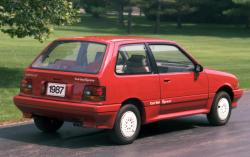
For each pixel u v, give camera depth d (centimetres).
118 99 955
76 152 914
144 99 1002
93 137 1034
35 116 1034
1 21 1819
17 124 1151
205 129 1136
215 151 939
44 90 986
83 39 1012
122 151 927
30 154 894
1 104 1389
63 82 963
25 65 2428
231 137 1059
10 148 934
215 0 8794
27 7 1798
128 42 1001
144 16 10931
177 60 1084
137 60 1002
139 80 992
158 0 7706
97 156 888
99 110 926
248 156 908
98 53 970
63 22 1881
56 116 984
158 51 1055
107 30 7325
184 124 1188
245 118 1272
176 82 1064
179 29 8150
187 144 991
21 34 1836
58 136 1038
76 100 948
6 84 1773
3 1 1783
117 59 968
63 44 1027
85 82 942
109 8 9669
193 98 1101
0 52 3128
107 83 940
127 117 977
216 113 1161
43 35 1861
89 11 10000
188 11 8400
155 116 1036
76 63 977
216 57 3372
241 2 7294
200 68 1109
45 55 1028
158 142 1004
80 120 954
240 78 2219
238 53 3822
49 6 1816
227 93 1190
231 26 9050
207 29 8250
